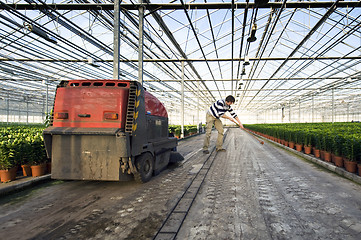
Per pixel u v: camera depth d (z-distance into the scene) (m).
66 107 3.41
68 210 2.66
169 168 5.13
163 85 20.08
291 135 8.59
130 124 3.31
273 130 12.45
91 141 3.28
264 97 31.36
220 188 3.52
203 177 4.18
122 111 3.31
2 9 6.27
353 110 40.31
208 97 31.20
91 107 3.35
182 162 5.87
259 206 2.73
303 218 2.38
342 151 4.56
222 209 2.66
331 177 4.17
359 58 11.28
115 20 5.73
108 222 2.32
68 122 3.38
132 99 3.39
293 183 3.76
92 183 3.89
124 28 8.00
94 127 3.30
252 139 14.77
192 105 39.75
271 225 2.23
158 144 4.39
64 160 3.33
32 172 4.00
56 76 15.98
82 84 3.57
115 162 3.24
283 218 2.39
